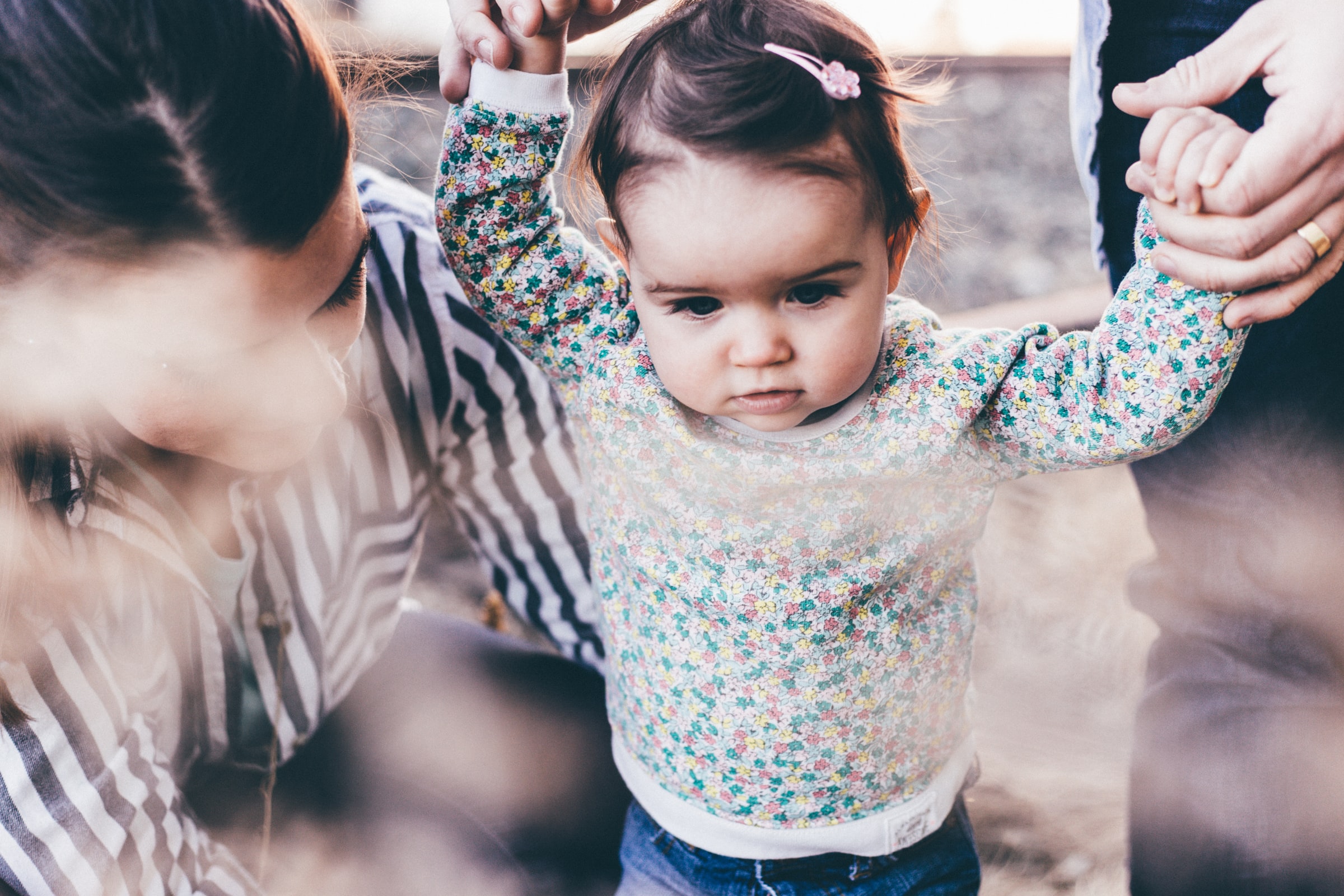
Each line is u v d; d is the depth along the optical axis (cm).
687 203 78
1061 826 158
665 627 98
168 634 104
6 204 68
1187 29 97
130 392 78
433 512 229
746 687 96
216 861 107
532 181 94
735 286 79
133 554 96
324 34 94
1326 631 104
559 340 99
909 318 93
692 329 83
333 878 121
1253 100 94
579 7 99
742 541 90
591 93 98
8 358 78
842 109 79
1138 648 187
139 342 74
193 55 67
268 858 122
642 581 98
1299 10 73
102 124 66
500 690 136
